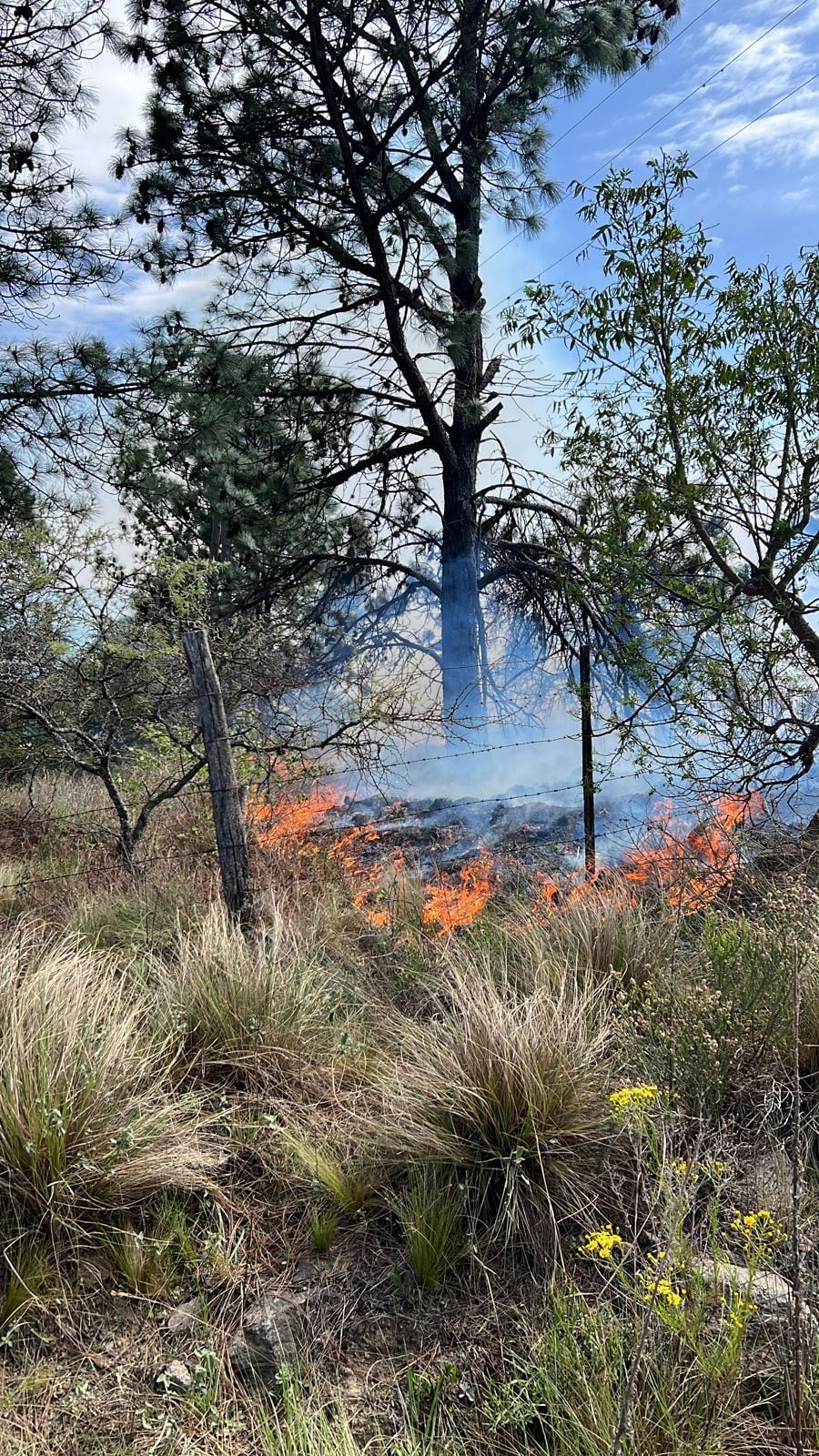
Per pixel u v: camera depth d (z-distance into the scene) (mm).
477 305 18609
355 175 16125
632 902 6020
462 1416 2965
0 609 7805
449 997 5125
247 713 8930
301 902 6750
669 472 8180
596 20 15578
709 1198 3535
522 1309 3297
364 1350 3219
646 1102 3688
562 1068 3961
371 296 17922
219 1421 2982
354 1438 2908
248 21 15219
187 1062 4531
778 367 7551
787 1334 2912
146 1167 3740
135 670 8250
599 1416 2768
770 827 7223
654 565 8438
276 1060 4559
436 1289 3422
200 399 13258
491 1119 3824
